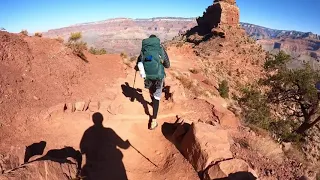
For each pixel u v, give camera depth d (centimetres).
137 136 593
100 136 547
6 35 705
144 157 527
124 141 558
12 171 322
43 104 571
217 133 524
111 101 673
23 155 406
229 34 10875
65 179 371
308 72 2081
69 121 555
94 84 769
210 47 9975
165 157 537
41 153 455
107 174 450
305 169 667
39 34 936
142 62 573
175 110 745
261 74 7650
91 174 437
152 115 650
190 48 5650
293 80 2122
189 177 468
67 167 387
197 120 708
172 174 477
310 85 2059
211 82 3325
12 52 654
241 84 5388
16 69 626
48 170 353
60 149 474
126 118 638
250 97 2223
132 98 748
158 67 568
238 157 550
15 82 586
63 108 578
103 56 1118
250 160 557
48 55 757
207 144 490
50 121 535
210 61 6519
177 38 14675
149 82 593
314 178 651
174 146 570
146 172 485
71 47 955
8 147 429
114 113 635
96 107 634
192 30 14312
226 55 8344
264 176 511
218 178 438
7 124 479
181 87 888
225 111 820
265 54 9662
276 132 1772
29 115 521
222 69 6375
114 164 482
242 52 9075
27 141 465
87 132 542
